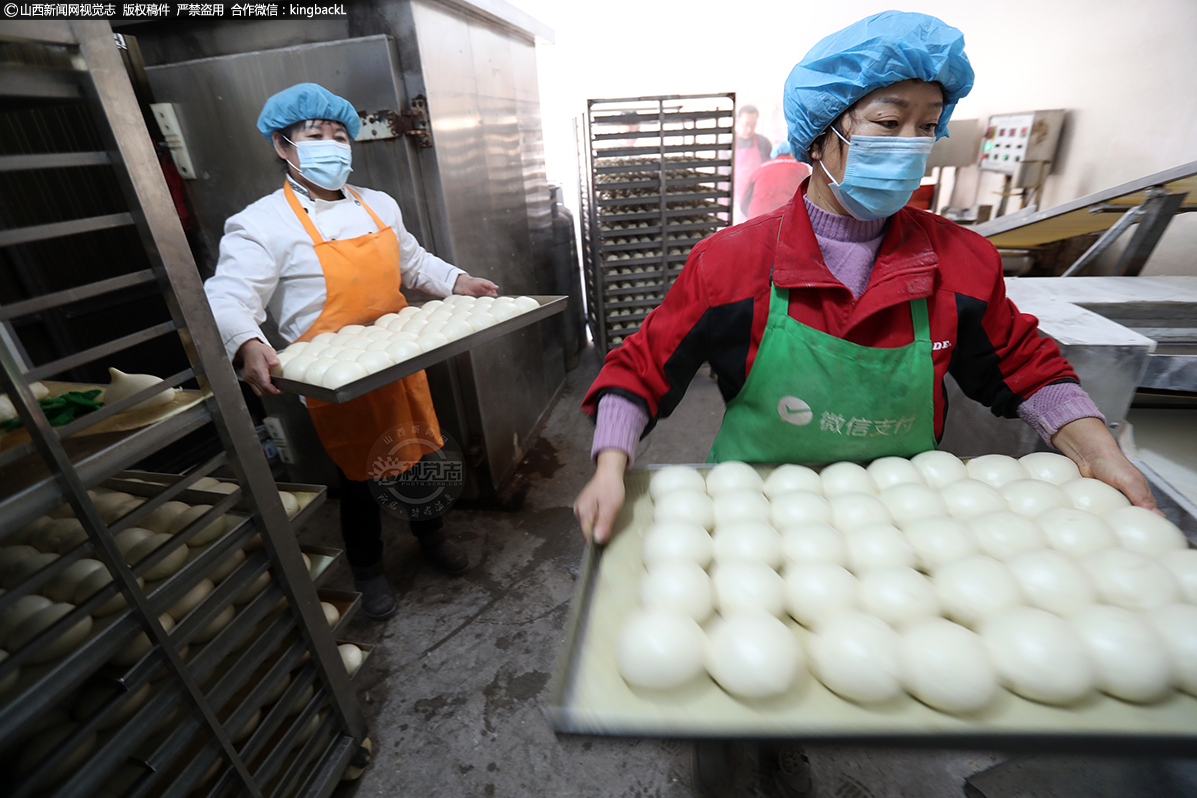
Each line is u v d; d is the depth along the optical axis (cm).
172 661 86
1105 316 158
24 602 86
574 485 272
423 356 146
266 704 121
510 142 269
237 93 186
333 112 157
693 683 65
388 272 177
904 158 82
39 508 67
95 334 225
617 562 87
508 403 270
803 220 93
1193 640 62
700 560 83
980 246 93
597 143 351
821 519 90
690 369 104
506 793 138
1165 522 82
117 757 78
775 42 423
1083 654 62
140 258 236
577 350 429
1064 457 97
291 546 110
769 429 105
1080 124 296
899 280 88
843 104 84
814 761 138
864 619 69
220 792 99
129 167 74
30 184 200
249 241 153
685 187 355
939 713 62
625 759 145
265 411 256
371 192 182
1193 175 157
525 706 160
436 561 212
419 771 144
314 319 170
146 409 100
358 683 169
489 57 240
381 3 176
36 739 84
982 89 371
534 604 198
